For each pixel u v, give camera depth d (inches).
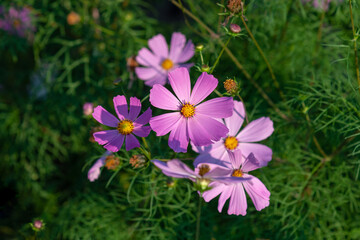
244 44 24.7
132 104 16.7
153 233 22.6
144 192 22.8
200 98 16.7
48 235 24.6
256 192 16.5
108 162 19.5
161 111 23.1
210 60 21.7
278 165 23.2
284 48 25.4
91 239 24.1
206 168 15.6
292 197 23.4
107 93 28.0
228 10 18.1
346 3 21.7
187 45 24.0
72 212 25.1
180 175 15.4
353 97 21.4
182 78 16.6
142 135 16.4
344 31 23.4
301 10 24.1
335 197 23.1
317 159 23.2
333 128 21.8
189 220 22.7
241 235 23.2
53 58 28.1
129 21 28.0
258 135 18.4
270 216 22.8
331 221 23.0
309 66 24.7
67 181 28.3
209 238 22.8
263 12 24.5
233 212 16.8
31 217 26.5
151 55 24.4
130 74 24.7
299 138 23.7
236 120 18.5
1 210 26.7
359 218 23.2
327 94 22.2
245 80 24.6
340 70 24.0
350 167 22.6
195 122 16.6
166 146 21.6
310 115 22.6
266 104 24.4
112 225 24.1
